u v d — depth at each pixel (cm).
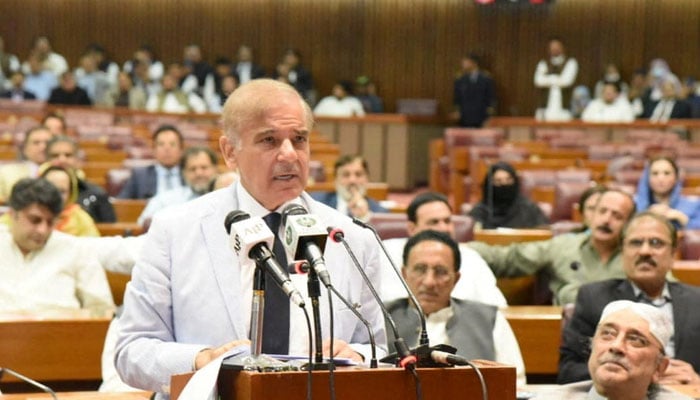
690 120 3628
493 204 1750
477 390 486
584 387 775
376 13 4569
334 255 575
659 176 1753
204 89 4250
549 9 4422
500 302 1120
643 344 737
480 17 4478
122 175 2088
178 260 570
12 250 1104
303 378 460
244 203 568
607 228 1211
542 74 4234
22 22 4747
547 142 3244
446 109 4528
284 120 552
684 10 4328
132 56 4731
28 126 3088
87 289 1120
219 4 4691
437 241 929
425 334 500
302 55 4644
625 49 4381
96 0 4728
